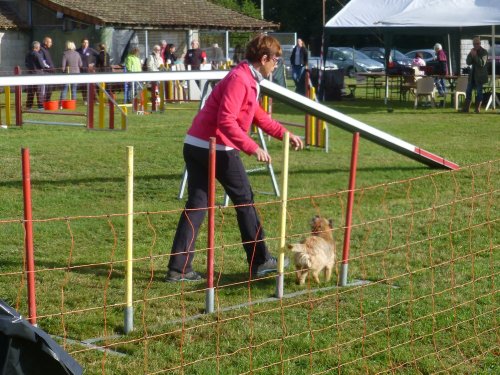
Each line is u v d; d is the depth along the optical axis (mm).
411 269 7320
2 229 8500
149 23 31266
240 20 35125
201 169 6703
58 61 31453
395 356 5414
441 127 17875
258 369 5062
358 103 24844
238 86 6418
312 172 12141
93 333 5570
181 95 25078
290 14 55500
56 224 8805
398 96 27266
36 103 22094
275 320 5930
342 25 24109
